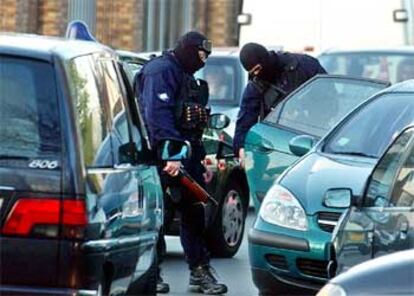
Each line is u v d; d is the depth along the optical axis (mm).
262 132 27828
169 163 23797
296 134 27766
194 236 25422
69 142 16562
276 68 29203
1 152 16562
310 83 28922
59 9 66562
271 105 29109
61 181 16422
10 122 16703
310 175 23312
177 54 24703
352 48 43531
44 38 18141
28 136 16625
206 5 65625
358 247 18594
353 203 19266
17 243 16328
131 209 18359
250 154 27922
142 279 19500
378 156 24125
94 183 16766
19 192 16391
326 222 22297
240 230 30828
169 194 24484
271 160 27562
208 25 65625
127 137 19156
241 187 30828
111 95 18766
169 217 24781
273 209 22953
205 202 25000
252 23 48344
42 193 16391
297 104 28609
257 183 27750
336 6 47406
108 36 66500
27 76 16859
